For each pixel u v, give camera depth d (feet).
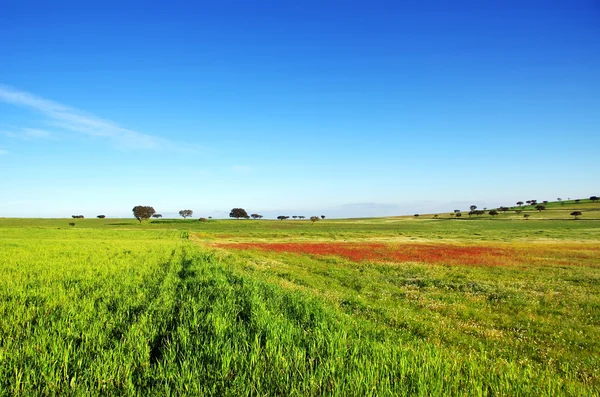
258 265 81.35
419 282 62.28
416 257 106.52
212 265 67.05
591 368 24.23
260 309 28.17
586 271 77.61
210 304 30.19
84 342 21.17
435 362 18.71
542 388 17.80
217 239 230.89
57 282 44.34
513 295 49.49
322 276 68.59
